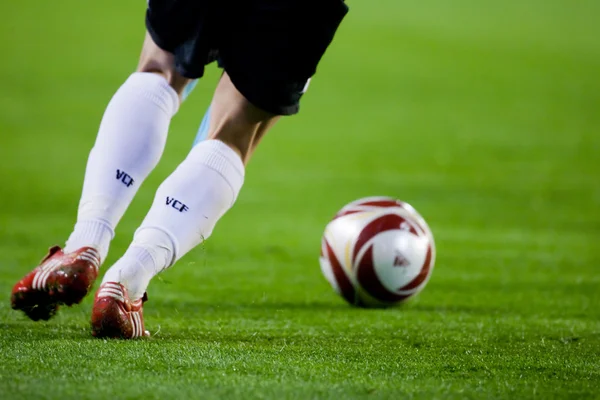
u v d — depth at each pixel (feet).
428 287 55.93
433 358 30.60
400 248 47.16
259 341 33.76
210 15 30.78
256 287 53.31
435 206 95.20
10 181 97.19
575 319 45.09
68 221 78.02
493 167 122.21
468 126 155.53
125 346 29.32
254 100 31.30
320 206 93.04
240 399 23.17
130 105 32.40
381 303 47.34
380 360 29.63
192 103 160.76
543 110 173.99
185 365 26.91
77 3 253.65
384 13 280.92
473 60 225.76
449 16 286.46
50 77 172.55
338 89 185.68
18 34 211.20
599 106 180.86
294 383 25.16
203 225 31.42
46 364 26.32
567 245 75.41
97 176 32.04
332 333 37.73
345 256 47.32
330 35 31.17
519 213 92.38
